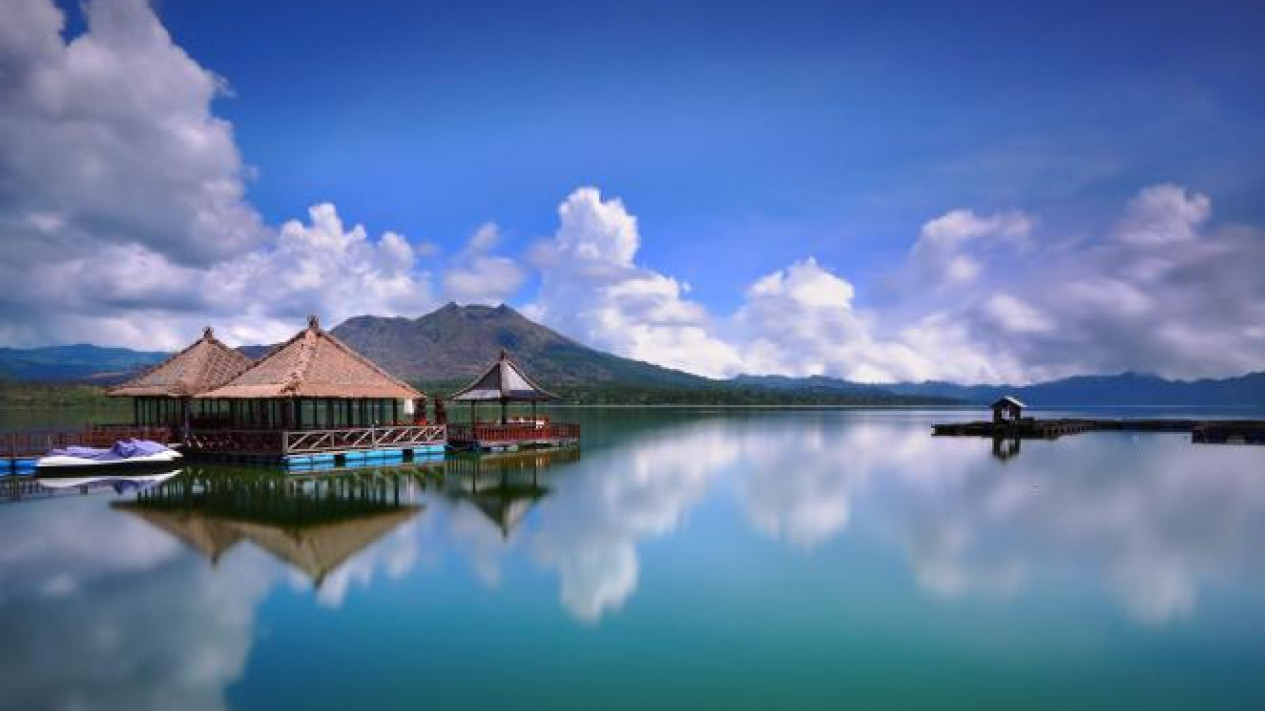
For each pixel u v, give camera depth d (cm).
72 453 3375
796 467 4125
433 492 2977
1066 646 1343
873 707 1102
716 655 1294
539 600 1588
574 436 5244
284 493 2902
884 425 9925
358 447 3878
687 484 3350
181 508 2566
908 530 2306
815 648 1327
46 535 2139
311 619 1460
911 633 1399
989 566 1873
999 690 1163
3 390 12712
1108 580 1748
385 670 1223
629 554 1984
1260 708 1105
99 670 1222
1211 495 3022
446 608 1530
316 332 4250
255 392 3812
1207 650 1323
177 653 1290
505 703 1112
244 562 1861
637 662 1259
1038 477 3628
